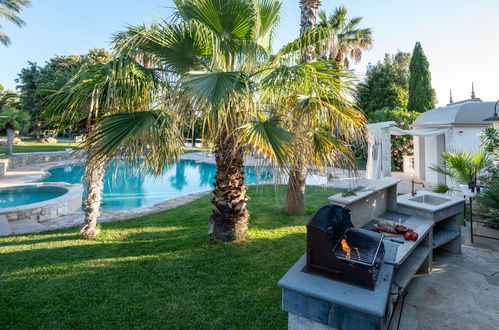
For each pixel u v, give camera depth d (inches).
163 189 560.4
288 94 144.9
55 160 796.0
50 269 147.7
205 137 165.9
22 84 1391.5
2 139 1304.1
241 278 135.0
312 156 143.4
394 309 102.2
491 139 227.0
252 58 163.8
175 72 159.0
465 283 126.0
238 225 182.5
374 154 398.0
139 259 159.5
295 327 73.5
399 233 121.6
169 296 119.8
